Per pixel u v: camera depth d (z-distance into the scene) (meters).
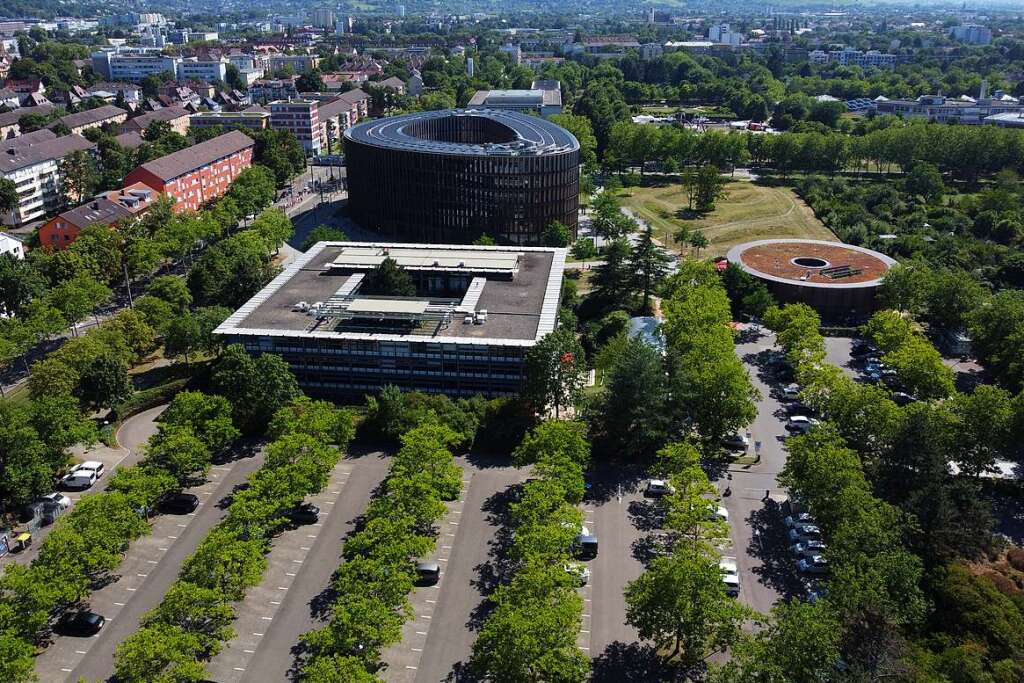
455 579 126.81
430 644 114.31
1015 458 159.50
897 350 185.25
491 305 196.50
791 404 182.62
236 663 110.62
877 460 142.12
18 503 142.12
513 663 98.25
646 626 107.81
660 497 147.00
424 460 139.38
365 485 151.12
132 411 177.75
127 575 128.00
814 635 97.69
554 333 168.38
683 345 183.12
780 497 148.12
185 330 193.25
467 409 165.75
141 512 134.75
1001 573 124.06
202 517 142.00
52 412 149.12
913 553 121.81
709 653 111.75
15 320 198.75
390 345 177.38
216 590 110.19
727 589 118.88
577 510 127.00
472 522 140.25
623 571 128.62
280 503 130.12
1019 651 102.75
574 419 167.88
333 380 184.00
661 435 154.50
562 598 108.31
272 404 165.25
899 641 103.25
